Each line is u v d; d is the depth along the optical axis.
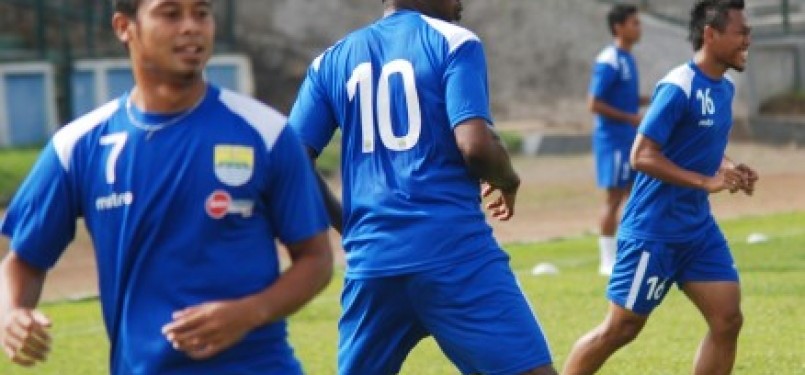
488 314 16.02
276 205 12.38
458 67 16.09
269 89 71.00
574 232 45.28
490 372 16.09
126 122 12.31
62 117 61.88
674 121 20.50
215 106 12.24
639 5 69.81
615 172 36.94
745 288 32.59
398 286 16.36
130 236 12.22
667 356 25.53
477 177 16.31
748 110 65.94
